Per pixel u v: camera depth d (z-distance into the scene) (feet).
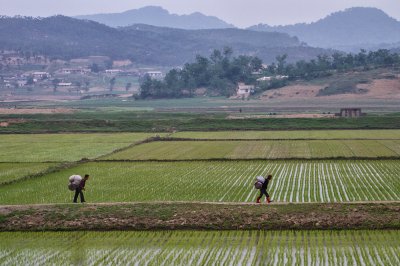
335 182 350.43
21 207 266.57
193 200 295.07
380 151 508.94
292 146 562.66
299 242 225.35
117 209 261.44
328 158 469.16
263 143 596.29
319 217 249.34
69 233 246.88
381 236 232.53
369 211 252.62
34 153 522.47
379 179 360.69
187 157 486.79
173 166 437.17
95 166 440.86
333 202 265.13
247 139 639.76
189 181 360.07
